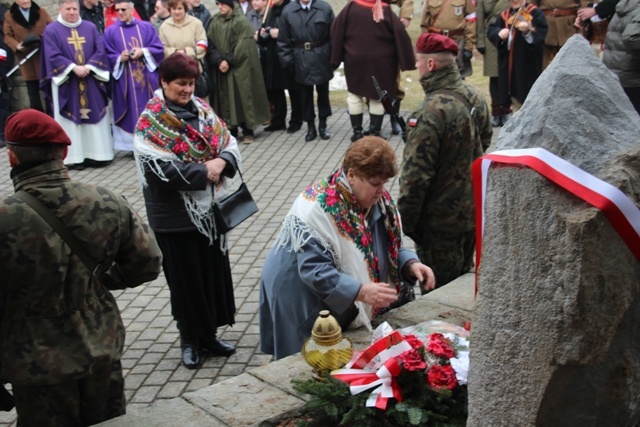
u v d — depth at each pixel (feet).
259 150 33.17
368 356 9.39
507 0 32.96
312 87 33.53
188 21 32.58
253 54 33.53
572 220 5.87
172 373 15.92
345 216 10.58
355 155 10.32
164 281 20.62
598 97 6.41
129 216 10.08
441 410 8.93
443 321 11.82
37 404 9.82
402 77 46.50
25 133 9.36
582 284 5.86
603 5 26.71
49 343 9.53
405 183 13.75
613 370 6.41
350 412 8.84
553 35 32.83
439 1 35.22
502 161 6.42
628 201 5.83
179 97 14.56
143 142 14.39
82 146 31.99
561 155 6.19
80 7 35.63
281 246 11.07
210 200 14.83
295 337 11.15
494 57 33.55
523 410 6.42
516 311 6.38
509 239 6.41
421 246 14.61
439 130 13.46
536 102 6.59
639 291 6.15
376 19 31.32
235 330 17.65
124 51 31.60
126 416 9.76
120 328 10.17
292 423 9.54
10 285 9.32
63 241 9.46
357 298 10.33
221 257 15.79
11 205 9.28
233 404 9.87
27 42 34.35
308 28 32.53
